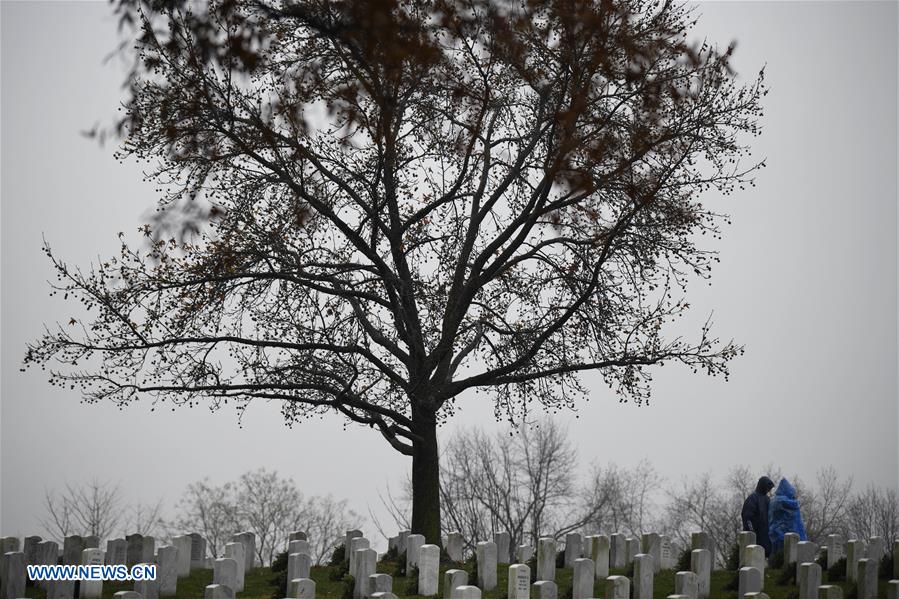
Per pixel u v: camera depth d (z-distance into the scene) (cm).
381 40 1747
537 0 2169
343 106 2083
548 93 2361
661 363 2386
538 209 2364
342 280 2433
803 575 1972
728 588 2077
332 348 2334
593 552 2248
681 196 2362
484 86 2336
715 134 2353
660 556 2286
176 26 1493
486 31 2216
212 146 2198
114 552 2017
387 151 2269
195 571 2219
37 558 1975
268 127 2195
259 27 1756
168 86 2117
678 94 2236
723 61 2292
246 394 2303
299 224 2252
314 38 2236
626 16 2230
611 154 2270
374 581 1848
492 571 2080
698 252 2373
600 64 2188
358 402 2356
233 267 2322
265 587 2108
